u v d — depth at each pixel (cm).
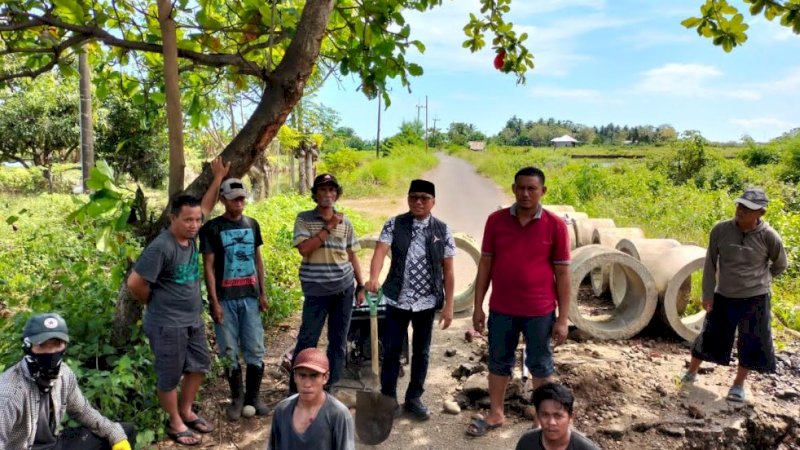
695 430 456
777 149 2802
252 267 469
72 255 767
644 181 1917
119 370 414
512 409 490
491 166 3766
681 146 2350
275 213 1244
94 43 563
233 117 1265
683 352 615
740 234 488
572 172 2408
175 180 463
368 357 543
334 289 466
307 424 284
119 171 1950
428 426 468
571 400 287
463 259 1047
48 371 304
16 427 303
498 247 439
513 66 693
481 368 561
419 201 449
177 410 434
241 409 472
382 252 461
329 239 464
